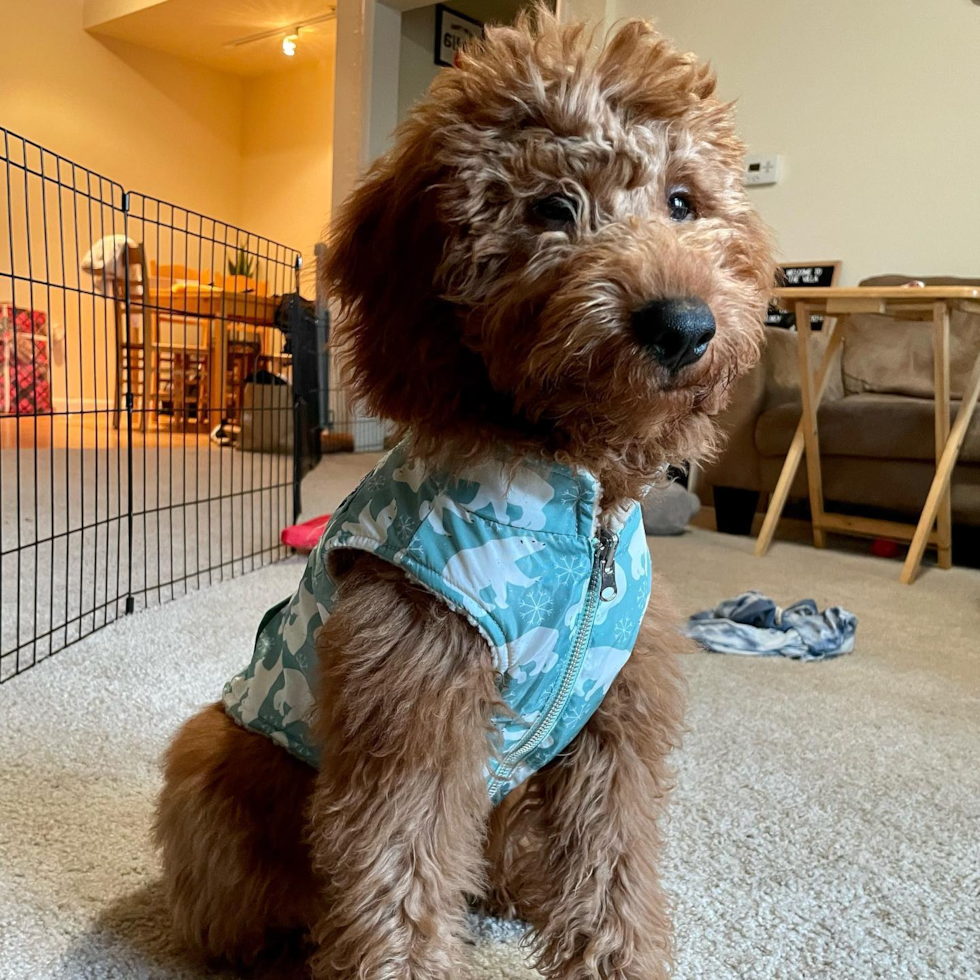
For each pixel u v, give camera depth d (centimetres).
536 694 81
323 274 92
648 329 70
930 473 296
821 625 202
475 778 79
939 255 342
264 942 97
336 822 78
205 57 727
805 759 144
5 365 592
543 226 79
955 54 331
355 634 78
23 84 658
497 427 80
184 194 751
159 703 157
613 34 85
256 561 261
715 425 93
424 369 80
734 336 78
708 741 149
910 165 344
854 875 112
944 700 171
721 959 97
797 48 364
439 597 75
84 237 676
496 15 562
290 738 91
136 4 639
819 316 367
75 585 227
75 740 142
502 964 99
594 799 91
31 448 495
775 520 303
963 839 122
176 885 95
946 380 269
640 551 89
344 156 524
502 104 79
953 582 271
